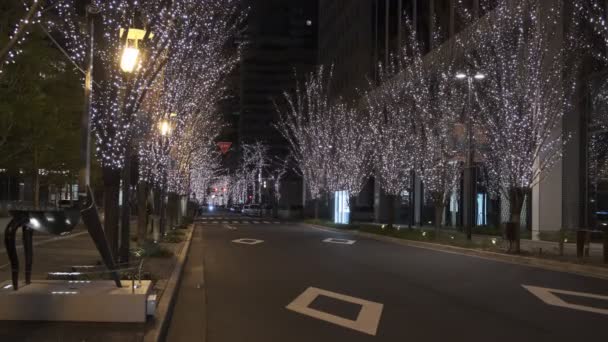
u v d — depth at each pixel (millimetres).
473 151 27734
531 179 22016
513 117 22375
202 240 29578
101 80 11250
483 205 37031
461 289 13258
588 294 12758
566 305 11305
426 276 15578
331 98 67250
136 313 7809
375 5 52531
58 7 11547
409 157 34188
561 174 28859
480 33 26672
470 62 28141
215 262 18797
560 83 24062
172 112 21656
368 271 16578
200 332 8742
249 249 24109
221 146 80562
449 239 27844
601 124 26672
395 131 36281
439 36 36000
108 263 8602
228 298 11773
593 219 27734
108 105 11320
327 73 73000
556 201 28969
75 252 17328
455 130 27469
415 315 10125
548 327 9258
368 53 54625
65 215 8234
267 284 13766
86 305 7777
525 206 31797
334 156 48375
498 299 11922
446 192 29516
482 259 20703
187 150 31766
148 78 11898
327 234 36219
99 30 11125
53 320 7719
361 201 61625
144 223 20859
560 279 15336
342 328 9031
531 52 22469
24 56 17594
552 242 27469
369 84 49469
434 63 33938
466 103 28625
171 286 11609
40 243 20766
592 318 10023
